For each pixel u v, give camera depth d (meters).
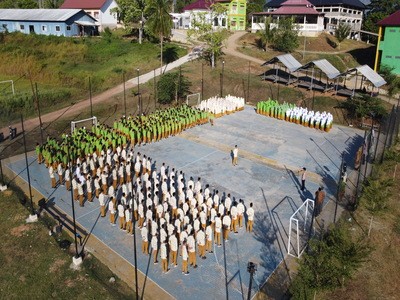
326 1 76.88
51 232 19.05
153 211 20.00
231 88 47.38
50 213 20.80
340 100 40.88
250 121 37.62
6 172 25.64
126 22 64.88
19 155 28.61
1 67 51.53
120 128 31.08
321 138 33.25
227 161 28.11
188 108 36.19
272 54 60.84
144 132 30.91
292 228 19.62
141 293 15.27
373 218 20.69
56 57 55.34
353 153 29.89
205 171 26.28
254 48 64.19
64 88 45.44
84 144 26.66
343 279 15.35
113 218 19.84
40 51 55.81
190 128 35.12
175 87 42.28
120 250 17.91
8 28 68.12
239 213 19.44
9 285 15.80
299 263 15.11
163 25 49.16
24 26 67.12
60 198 22.52
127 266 16.84
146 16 62.72
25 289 15.61
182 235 16.58
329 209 21.59
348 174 26.12
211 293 15.25
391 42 52.72
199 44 66.44
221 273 16.38
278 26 62.81
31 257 17.45
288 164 27.72
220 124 36.50
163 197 21.53
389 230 19.94
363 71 40.00
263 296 15.07
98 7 73.25
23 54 53.34
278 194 23.28
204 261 17.12
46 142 28.70
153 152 29.50
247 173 26.16
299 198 22.83
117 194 22.81
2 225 19.77
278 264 16.94
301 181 24.62
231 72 51.41
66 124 35.53
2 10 71.88
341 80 50.22
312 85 44.56
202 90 45.19
